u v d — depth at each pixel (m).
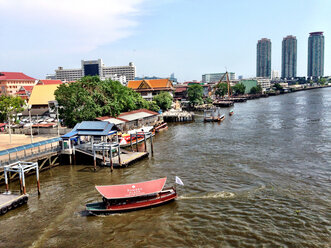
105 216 31.95
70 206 34.44
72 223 30.53
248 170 44.75
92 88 79.00
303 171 43.28
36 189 40.19
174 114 112.56
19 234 28.48
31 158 46.59
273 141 64.12
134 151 60.47
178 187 39.19
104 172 46.91
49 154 49.75
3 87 148.25
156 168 48.06
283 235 26.75
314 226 28.00
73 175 45.94
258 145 60.91
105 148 48.31
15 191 39.16
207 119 103.69
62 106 79.88
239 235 27.08
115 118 78.94
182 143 66.75
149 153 58.88
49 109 95.88
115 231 28.78
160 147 63.81
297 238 26.20
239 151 56.50
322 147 56.91
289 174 42.22
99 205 33.19
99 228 29.41
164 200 34.00
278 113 117.62
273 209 31.69
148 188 34.12
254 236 26.81
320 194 35.00
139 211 32.88
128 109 96.88
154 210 32.94
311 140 63.44
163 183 35.25
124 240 27.12
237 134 74.75
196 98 153.88
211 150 58.38
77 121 71.31
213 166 47.59
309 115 106.06
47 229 29.33
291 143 61.38
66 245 26.55
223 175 43.03
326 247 24.75
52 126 75.56
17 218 31.66
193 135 76.75
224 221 29.72
